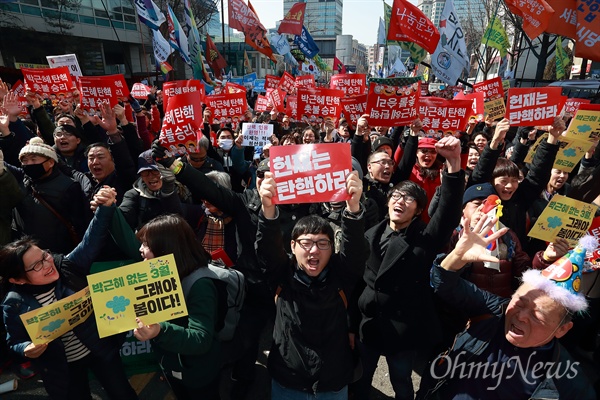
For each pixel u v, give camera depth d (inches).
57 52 829.8
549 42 547.5
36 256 76.4
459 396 66.0
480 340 64.4
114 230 93.6
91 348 84.8
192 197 143.3
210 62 541.6
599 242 96.9
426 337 93.6
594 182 122.0
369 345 97.7
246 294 107.3
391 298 93.6
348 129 261.3
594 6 194.9
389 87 154.5
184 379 82.8
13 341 77.7
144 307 66.9
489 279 100.7
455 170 87.7
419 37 248.4
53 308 72.1
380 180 139.9
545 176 125.6
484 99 271.3
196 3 825.5
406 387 97.5
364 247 77.9
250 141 215.6
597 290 103.0
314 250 75.7
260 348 138.3
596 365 111.2
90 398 93.7
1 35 720.3
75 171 145.9
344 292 83.0
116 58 1042.1
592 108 140.8
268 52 455.5
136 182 123.9
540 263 97.8
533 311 55.5
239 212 107.9
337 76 296.0
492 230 74.1
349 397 110.1
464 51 301.9
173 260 67.7
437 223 90.9
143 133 218.4
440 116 160.1
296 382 80.4
